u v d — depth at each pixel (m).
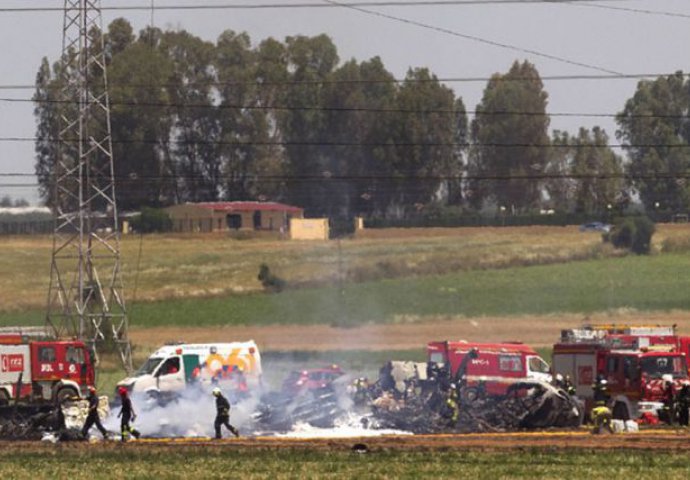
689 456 135.25
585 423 193.88
